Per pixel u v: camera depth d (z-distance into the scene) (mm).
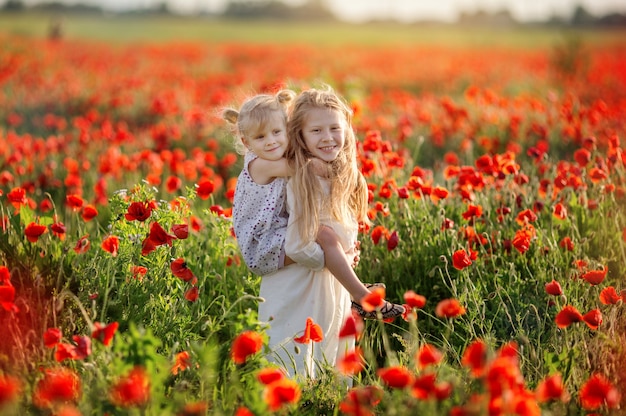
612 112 9328
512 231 4758
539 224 4957
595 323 3057
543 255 4430
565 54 21000
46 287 4074
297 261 3475
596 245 4941
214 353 2986
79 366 3139
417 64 27891
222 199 7215
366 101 12016
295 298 3555
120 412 2607
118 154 7199
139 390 2406
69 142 9227
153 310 3736
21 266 4211
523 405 2334
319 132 3494
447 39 60812
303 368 3535
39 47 29938
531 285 4219
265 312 3631
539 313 3967
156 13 100375
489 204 5188
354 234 3600
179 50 30891
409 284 4535
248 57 31297
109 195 6832
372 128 8641
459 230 4594
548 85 18719
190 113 9852
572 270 4090
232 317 4160
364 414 2535
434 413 2475
